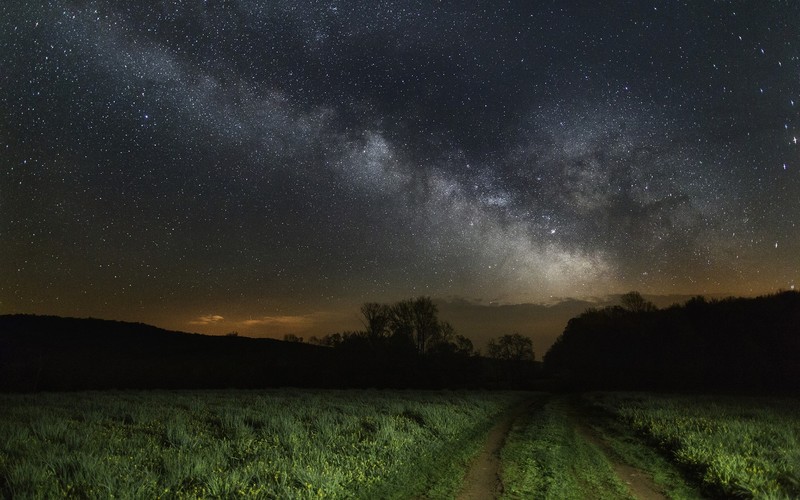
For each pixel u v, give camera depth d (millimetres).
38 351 69688
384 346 76312
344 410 23156
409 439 14977
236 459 11625
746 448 13234
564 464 12672
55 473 9766
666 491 10219
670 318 79250
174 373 62750
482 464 12711
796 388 52156
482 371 79750
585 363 90250
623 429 19438
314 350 76938
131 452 12062
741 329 66000
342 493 9547
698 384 60844
